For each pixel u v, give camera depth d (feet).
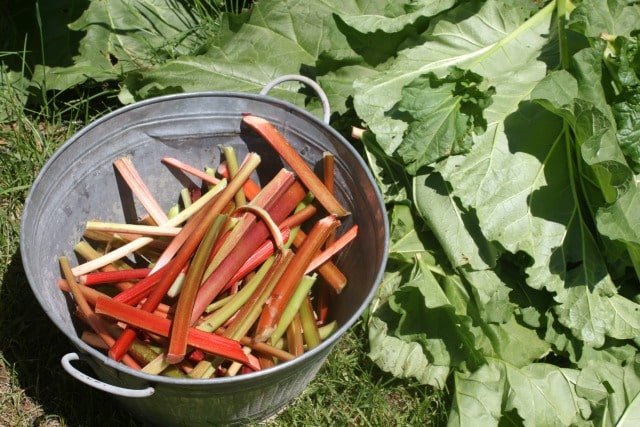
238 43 8.46
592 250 7.04
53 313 5.28
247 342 6.13
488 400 6.77
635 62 7.23
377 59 8.02
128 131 6.59
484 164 7.00
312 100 8.10
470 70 7.22
